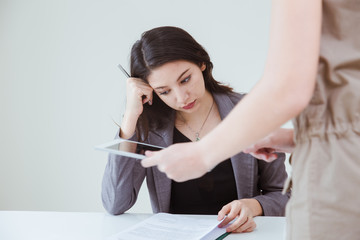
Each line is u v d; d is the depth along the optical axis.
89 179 2.61
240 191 1.43
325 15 0.54
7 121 2.67
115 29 2.53
